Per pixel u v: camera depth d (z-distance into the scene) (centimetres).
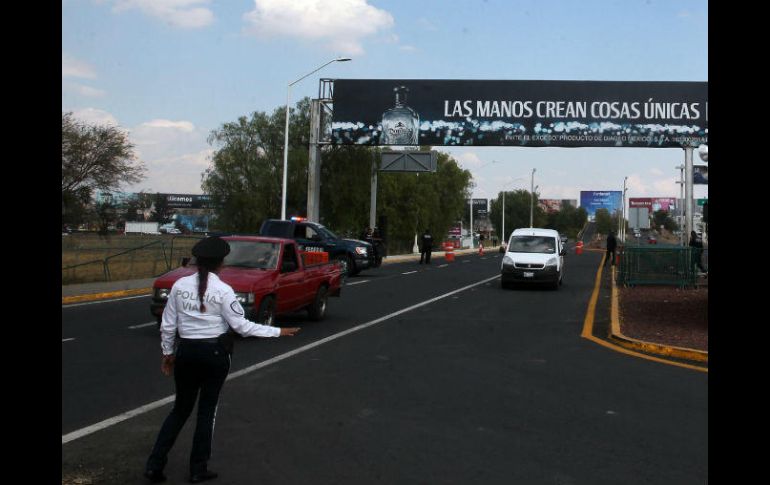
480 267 3741
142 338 1184
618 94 3325
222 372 526
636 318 1500
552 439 637
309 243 2652
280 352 1084
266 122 4453
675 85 3300
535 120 3372
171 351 527
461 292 2202
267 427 669
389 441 627
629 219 3812
